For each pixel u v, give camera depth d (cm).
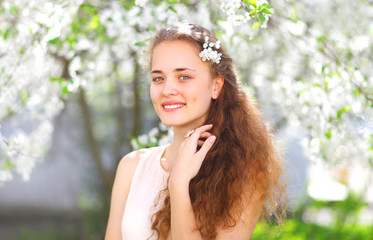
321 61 291
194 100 182
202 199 181
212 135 188
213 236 179
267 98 373
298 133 392
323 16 383
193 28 189
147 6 281
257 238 322
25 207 865
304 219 606
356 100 276
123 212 201
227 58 195
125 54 390
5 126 349
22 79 284
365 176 511
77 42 302
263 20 211
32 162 338
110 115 770
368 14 378
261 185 188
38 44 262
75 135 777
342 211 509
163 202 190
